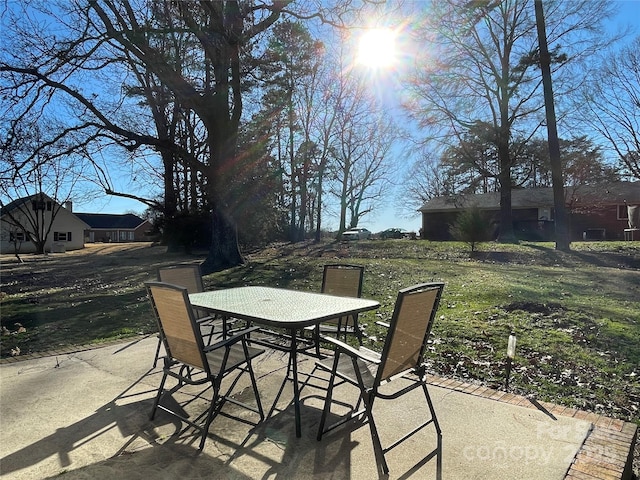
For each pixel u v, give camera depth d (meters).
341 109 31.59
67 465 2.52
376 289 9.09
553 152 17.44
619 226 30.44
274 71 14.64
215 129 12.96
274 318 2.93
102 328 6.27
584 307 6.98
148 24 11.26
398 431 2.94
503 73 22.48
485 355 4.79
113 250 33.38
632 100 23.23
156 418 3.15
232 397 3.55
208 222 22.66
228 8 11.85
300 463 2.54
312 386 3.60
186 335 2.85
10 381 3.89
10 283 12.89
